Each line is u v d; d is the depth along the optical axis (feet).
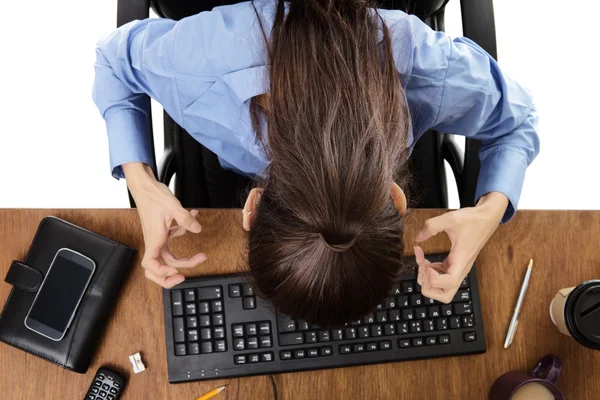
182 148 3.34
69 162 4.83
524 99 2.49
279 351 2.52
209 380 2.54
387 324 2.58
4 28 4.84
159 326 2.56
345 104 1.56
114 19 4.96
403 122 1.74
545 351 2.72
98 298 2.47
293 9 1.72
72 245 2.49
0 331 2.45
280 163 1.61
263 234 1.68
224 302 2.51
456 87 2.17
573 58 5.29
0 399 2.48
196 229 2.31
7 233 2.54
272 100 1.67
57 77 4.88
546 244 2.78
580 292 2.41
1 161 4.76
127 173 2.43
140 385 2.53
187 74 2.09
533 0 5.32
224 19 2.04
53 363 2.49
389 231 1.66
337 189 1.51
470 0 2.93
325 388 2.61
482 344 2.64
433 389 2.66
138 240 2.58
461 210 2.39
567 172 5.18
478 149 3.07
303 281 1.62
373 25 1.74
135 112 2.47
